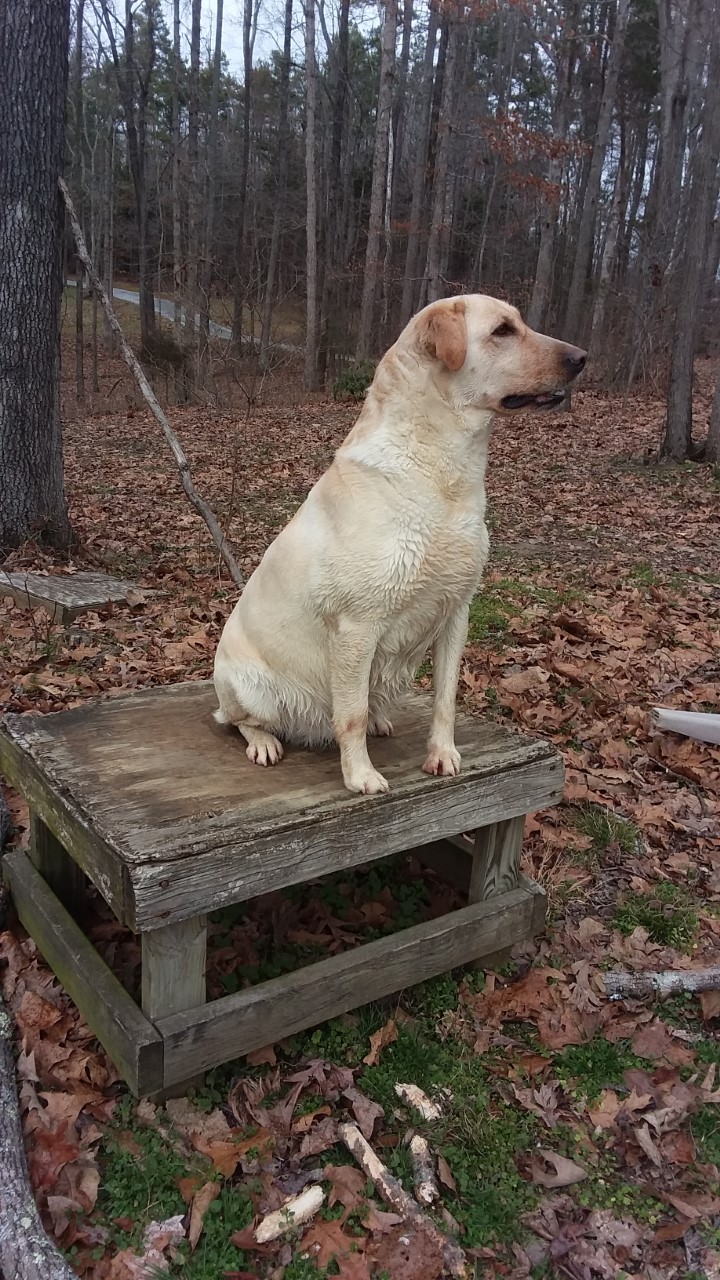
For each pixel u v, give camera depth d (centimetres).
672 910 334
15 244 682
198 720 321
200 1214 211
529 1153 235
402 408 253
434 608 266
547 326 2600
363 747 265
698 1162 236
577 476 1256
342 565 251
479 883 299
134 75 3067
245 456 1345
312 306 2517
